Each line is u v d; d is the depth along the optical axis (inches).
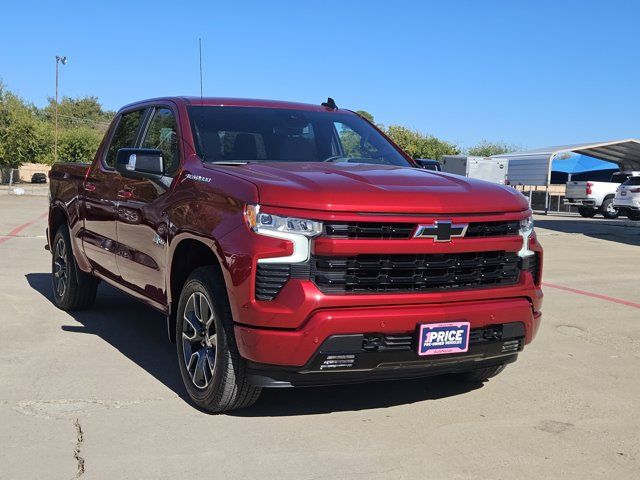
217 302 166.1
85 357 221.8
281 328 153.3
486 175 1397.6
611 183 1236.5
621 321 307.6
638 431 174.2
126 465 144.2
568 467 151.2
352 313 153.9
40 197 1228.5
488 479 143.6
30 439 156.3
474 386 207.5
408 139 2341.3
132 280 220.7
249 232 157.5
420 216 159.9
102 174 247.4
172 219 187.2
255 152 206.4
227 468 144.1
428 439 164.1
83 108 4323.3
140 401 183.0
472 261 168.9
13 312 281.7
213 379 168.9
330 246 153.3
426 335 160.6
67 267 277.6
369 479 141.1
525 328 176.7
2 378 198.2
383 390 200.7
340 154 219.3
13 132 1983.3
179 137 207.2
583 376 221.5
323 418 175.5
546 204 1363.2
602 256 560.7
